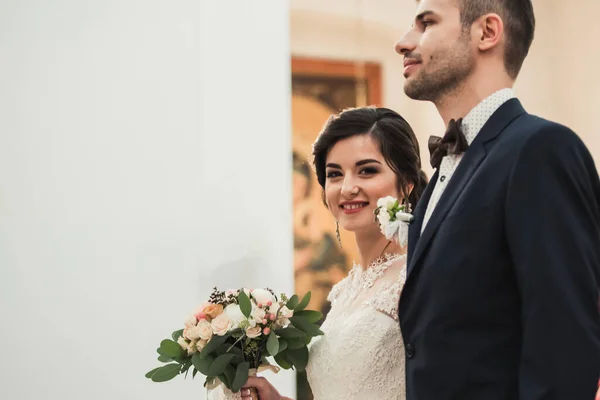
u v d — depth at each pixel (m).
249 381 2.32
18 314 3.71
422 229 1.83
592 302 1.42
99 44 3.97
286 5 4.30
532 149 1.52
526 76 6.49
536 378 1.39
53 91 3.88
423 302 1.65
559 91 6.51
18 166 3.80
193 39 4.10
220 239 4.05
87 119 3.91
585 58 6.33
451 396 1.56
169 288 3.91
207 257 4.01
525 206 1.48
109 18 4.00
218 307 2.31
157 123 4.00
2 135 3.80
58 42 3.92
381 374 2.19
